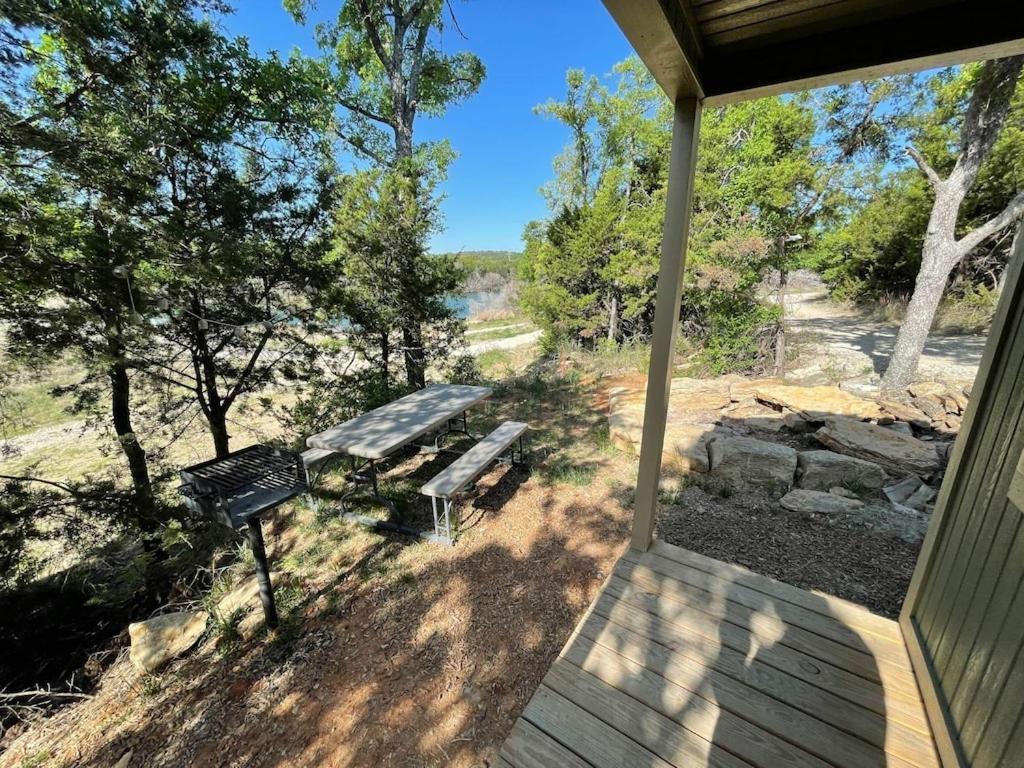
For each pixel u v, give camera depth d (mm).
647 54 1275
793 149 6059
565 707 1481
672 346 1896
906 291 10930
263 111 4586
